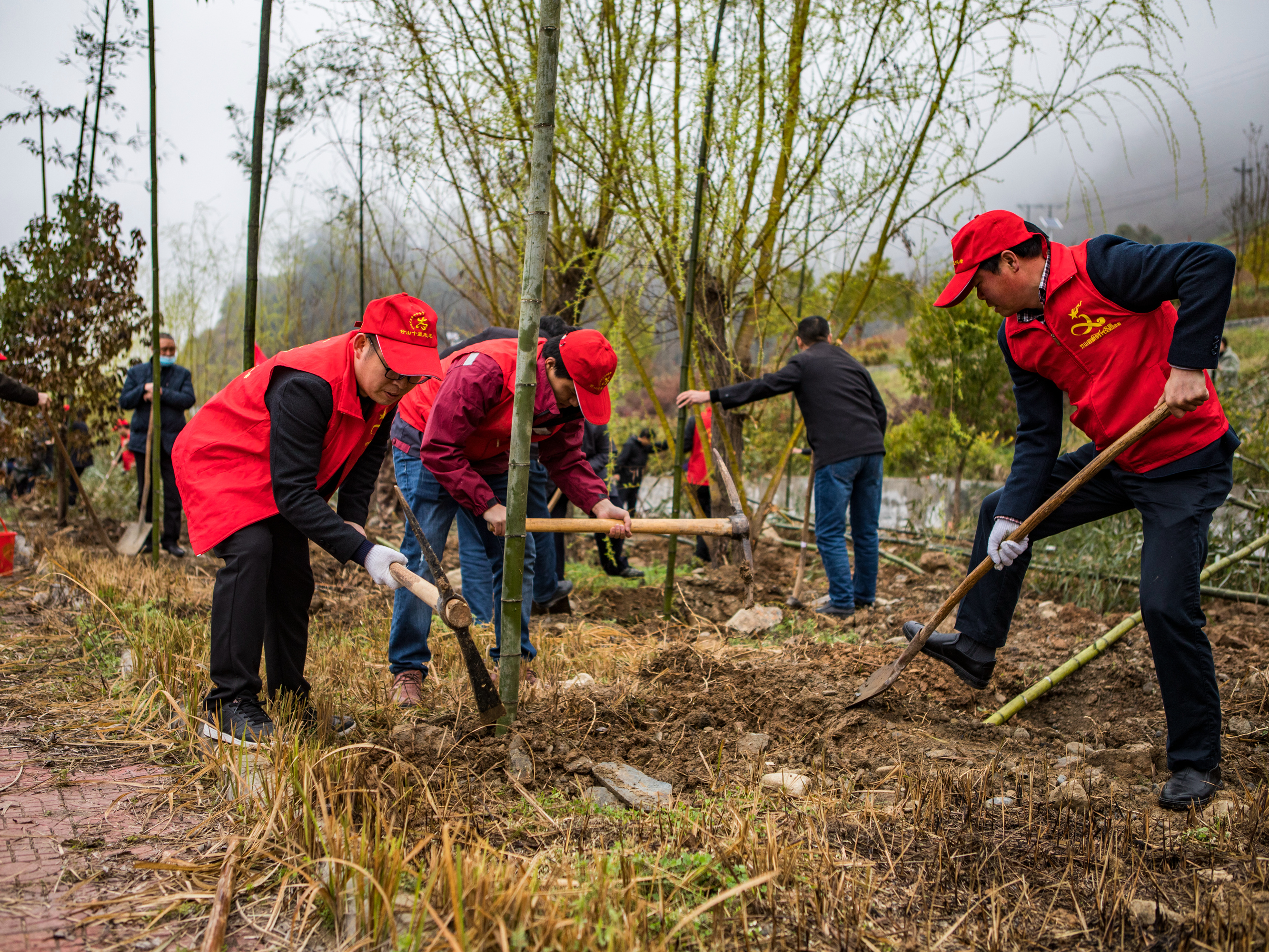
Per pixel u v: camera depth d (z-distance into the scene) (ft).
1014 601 11.07
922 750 10.01
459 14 18.31
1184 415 8.52
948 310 28.02
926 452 31.09
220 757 8.33
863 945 6.02
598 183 18.67
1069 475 10.43
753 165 18.01
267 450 9.41
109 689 11.08
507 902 5.74
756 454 24.41
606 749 9.64
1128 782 9.50
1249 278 81.76
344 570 20.86
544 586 17.17
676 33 17.35
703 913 6.23
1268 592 17.03
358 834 6.80
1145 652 13.75
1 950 5.55
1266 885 6.98
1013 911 6.46
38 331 21.76
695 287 19.13
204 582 18.93
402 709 11.00
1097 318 9.16
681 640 15.37
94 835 7.22
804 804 8.39
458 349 13.76
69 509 27.84
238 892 6.42
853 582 18.12
